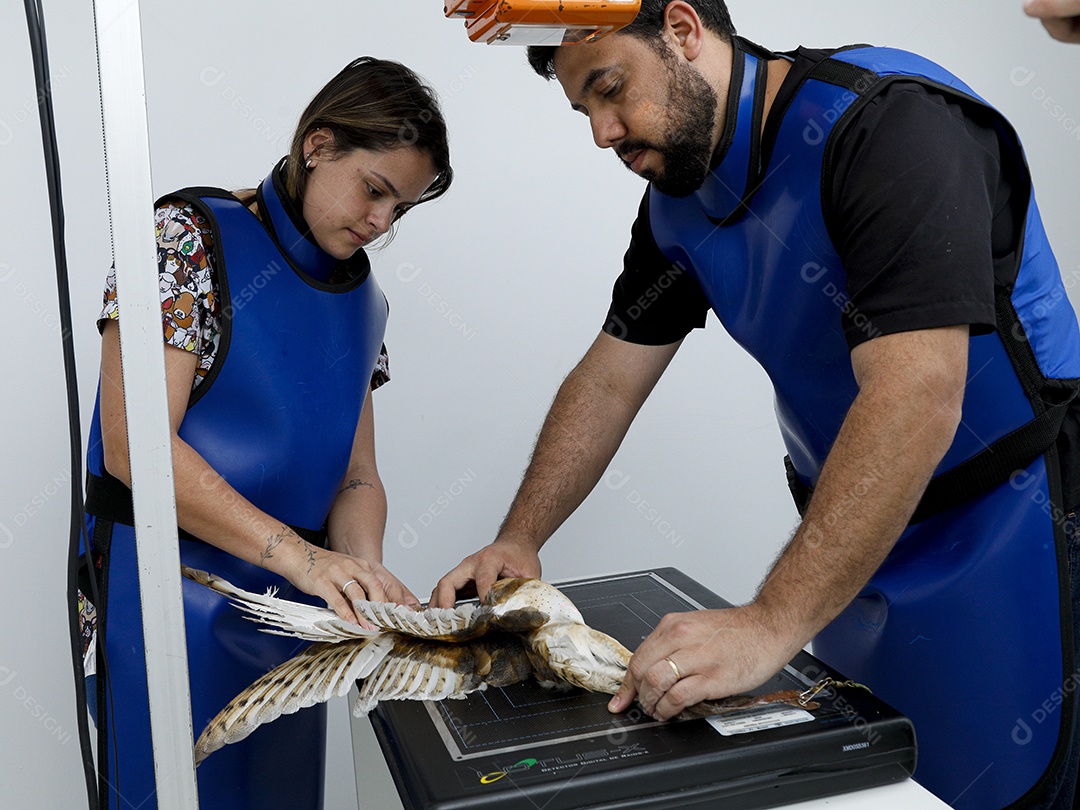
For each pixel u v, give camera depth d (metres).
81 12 1.48
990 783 1.01
